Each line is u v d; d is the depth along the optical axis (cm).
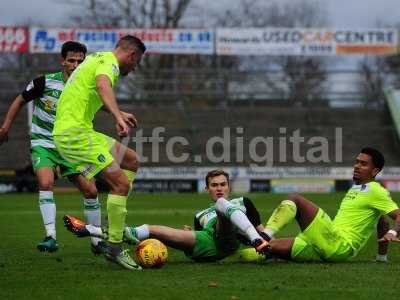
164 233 1716
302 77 8394
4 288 1437
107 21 9662
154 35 6975
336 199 5197
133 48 1683
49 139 2002
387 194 1769
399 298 1340
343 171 6512
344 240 1756
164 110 7331
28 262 1816
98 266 1717
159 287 1430
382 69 9856
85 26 9675
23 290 1415
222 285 1452
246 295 1358
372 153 1789
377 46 7131
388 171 6588
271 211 3997
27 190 6247
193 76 7919
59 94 2002
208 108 7381
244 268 1666
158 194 6003
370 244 2261
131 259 1650
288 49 7100
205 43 7025
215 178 1762
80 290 1406
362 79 8006
